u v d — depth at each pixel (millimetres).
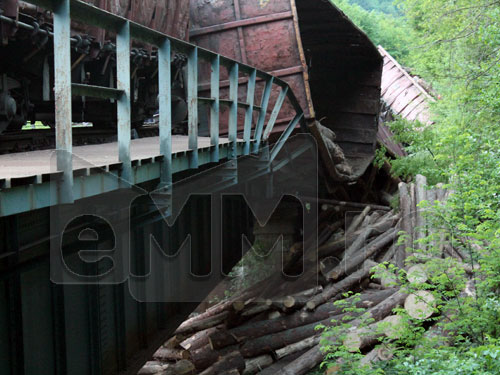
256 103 15133
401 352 7707
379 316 10625
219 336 11008
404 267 13000
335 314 11906
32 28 7820
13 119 8938
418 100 32719
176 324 8695
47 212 4832
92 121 13602
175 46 6453
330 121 22250
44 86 9078
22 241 4457
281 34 14922
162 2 13430
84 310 5727
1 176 3654
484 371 5734
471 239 9086
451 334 8078
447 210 8836
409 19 27844
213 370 10383
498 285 7996
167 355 10594
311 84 22406
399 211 15797
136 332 7176
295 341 11258
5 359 4344
